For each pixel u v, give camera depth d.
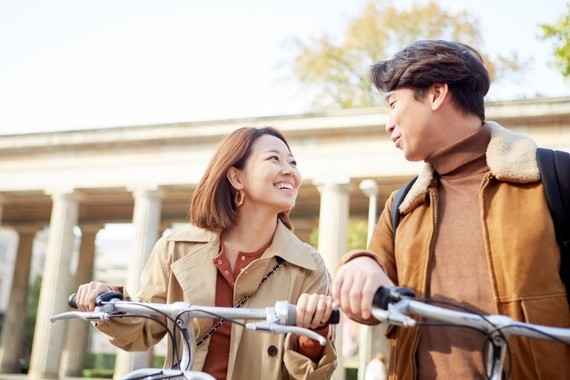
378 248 2.51
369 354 24.08
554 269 2.03
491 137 2.26
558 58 10.50
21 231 33.62
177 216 29.48
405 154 2.37
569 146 19.11
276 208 2.93
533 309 1.99
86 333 32.16
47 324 25.09
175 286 2.88
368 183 21.02
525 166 2.13
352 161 22.17
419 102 2.29
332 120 22.22
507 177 2.14
